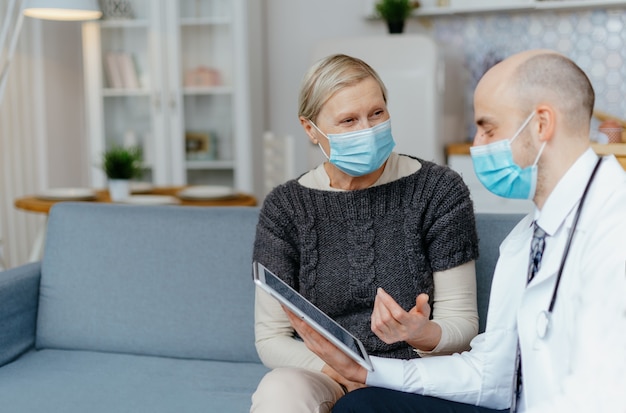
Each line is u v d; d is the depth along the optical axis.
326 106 1.57
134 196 3.37
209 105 4.48
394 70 3.82
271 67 4.77
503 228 1.89
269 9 4.72
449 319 1.56
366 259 1.60
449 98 4.45
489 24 4.36
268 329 1.65
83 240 2.16
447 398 1.37
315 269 1.62
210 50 4.45
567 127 1.11
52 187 4.56
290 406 1.39
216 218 2.10
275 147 3.40
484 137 1.18
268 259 1.65
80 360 2.04
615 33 4.18
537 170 1.14
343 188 1.67
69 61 4.71
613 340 0.96
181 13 4.45
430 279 1.61
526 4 4.07
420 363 1.38
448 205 1.61
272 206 1.69
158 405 1.73
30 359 2.07
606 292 0.99
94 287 2.12
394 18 4.16
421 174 1.66
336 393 1.50
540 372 1.16
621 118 4.21
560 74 1.10
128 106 4.54
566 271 1.12
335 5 4.63
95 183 4.54
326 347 1.34
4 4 4.04
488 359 1.34
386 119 1.59
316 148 4.01
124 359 2.05
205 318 2.04
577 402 0.95
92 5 3.08
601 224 1.06
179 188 3.73
